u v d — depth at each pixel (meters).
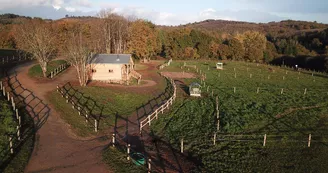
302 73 79.06
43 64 52.72
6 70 56.94
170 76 67.38
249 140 27.73
